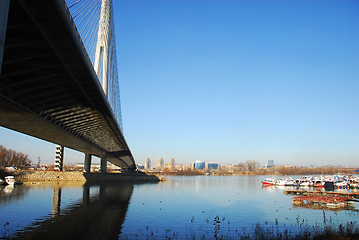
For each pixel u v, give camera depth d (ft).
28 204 153.17
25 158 555.69
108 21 190.29
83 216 124.67
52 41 67.10
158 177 494.18
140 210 144.66
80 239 88.63
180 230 103.91
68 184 299.38
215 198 203.51
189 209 150.92
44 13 56.34
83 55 76.38
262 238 88.12
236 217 130.41
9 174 323.37
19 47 69.21
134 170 629.10
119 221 116.88
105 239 89.61
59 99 111.34
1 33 42.63
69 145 234.99
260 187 323.16
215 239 92.32
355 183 359.25
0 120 119.65
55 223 109.50
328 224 113.29
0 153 458.91
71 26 63.93
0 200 165.27
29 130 146.82
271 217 130.72
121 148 323.78
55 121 131.85
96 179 354.74
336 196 200.64
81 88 99.40
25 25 59.88
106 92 179.83
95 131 193.88
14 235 90.94
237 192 253.85
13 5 53.16
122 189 264.72
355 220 123.13
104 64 182.29
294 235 94.48
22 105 95.81
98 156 412.77
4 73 72.69
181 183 403.75
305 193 234.58
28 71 76.43
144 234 96.94
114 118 162.09
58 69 83.10
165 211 143.33
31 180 333.21
